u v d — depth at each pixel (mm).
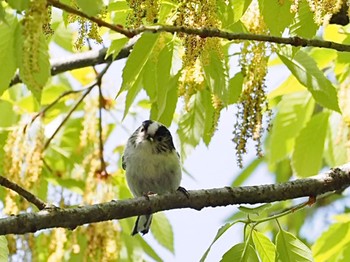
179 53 10305
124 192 14281
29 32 6754
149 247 13633
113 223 11172
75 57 13828
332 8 7918
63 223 8578
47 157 13859
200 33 7973
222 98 9414
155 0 7844
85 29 7812
